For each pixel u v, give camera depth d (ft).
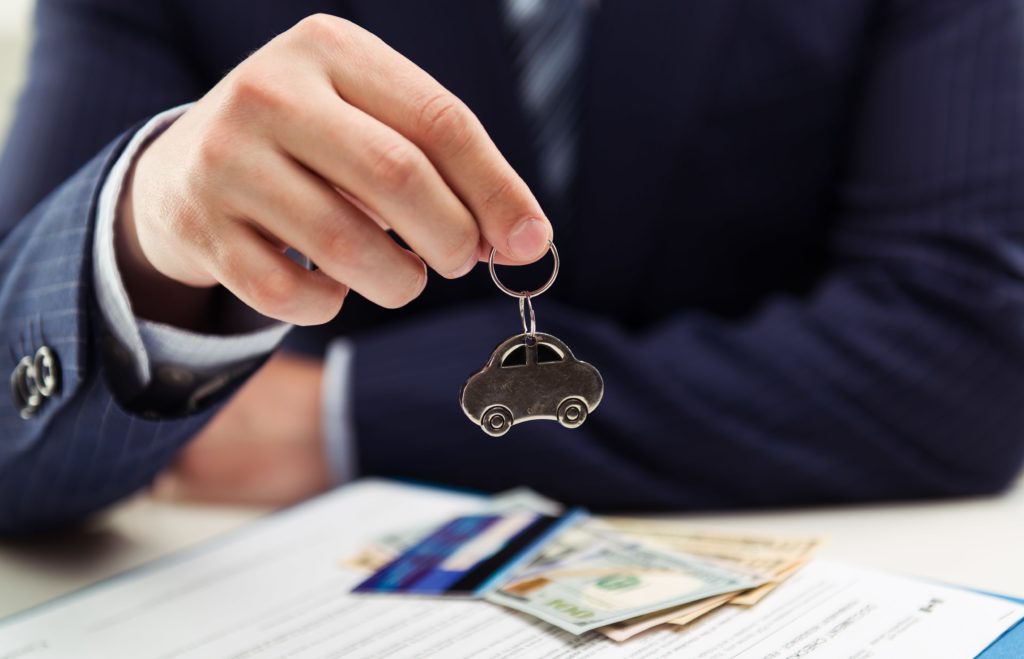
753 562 2.16
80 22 3.85
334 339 4.26
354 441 3.20
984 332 3.08
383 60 1.79
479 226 1.81
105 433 2.48
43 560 2.79
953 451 3.02
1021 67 3.43
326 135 1.69
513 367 2.06
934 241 3.37
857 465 2.98
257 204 1.76
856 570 2.08
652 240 4.01
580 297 4.05
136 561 2.76
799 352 3.15
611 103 3.86
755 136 3.97
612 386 3.10
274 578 2.39
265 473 3.27
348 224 1.74
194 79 4.09
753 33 3.88
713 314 4.23
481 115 3.78
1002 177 3.32
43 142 3.59
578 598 2.01
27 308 2.43
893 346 3.12
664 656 1.74
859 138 3.92
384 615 2.08
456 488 3.12
